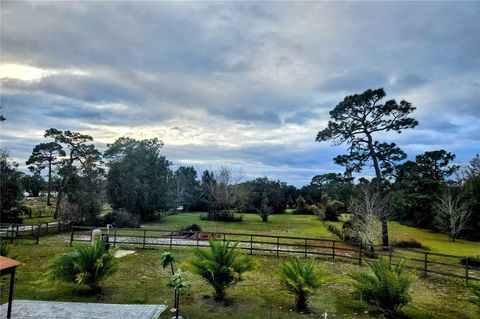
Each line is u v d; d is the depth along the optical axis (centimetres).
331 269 1350
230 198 4172
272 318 802
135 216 3378
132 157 3838
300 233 2803
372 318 825
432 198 3166
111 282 1075
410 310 898
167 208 4278
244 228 3186
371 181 2219
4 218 2948
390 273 824
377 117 2194
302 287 857
